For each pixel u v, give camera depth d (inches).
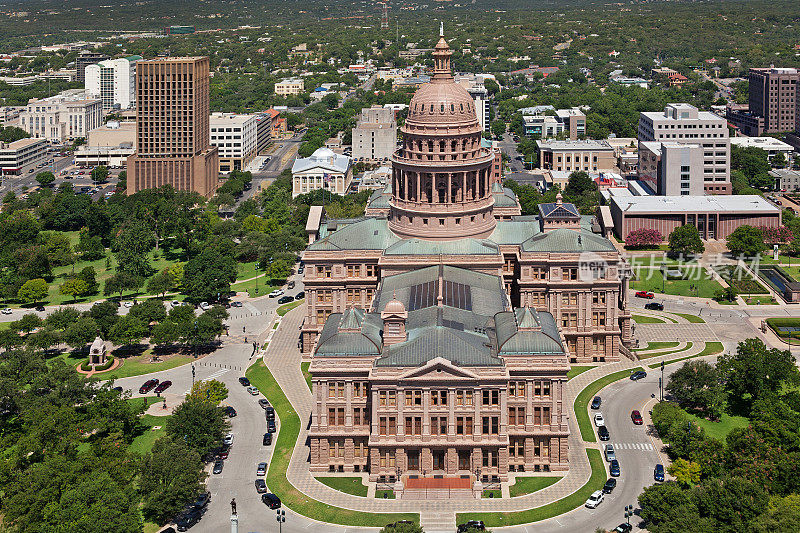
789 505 7431.1
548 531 7790.4
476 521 7780.5
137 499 7849.4
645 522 7795.3
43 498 7721.5
